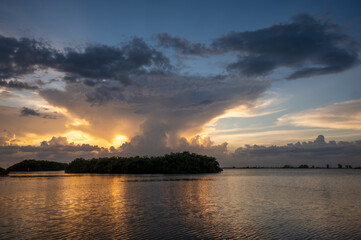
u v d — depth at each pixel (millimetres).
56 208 43094
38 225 31219
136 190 73312
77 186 88062
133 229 29344
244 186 87125
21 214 37906
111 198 55750
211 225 31109
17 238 26172
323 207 43781
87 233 27828
